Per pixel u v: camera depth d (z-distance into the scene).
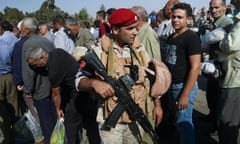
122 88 2.57
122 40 2.62
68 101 3.91
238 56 3.40
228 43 3.36
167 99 4.20
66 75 3.62
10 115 5.28
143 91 2.68
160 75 2.65
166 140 4.77
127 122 2.67
